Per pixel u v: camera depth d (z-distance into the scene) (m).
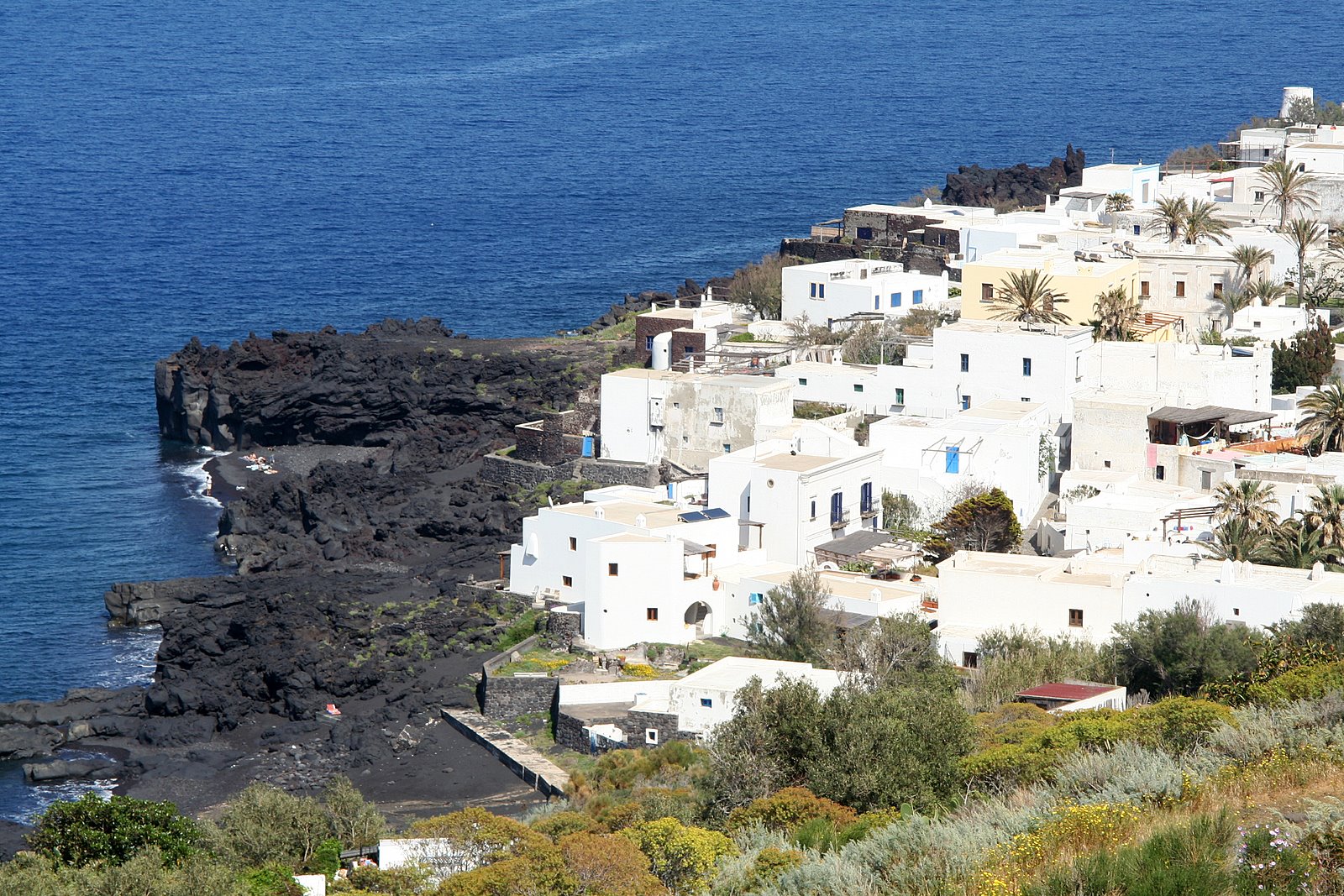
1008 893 96.19
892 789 144.25
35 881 141.75
